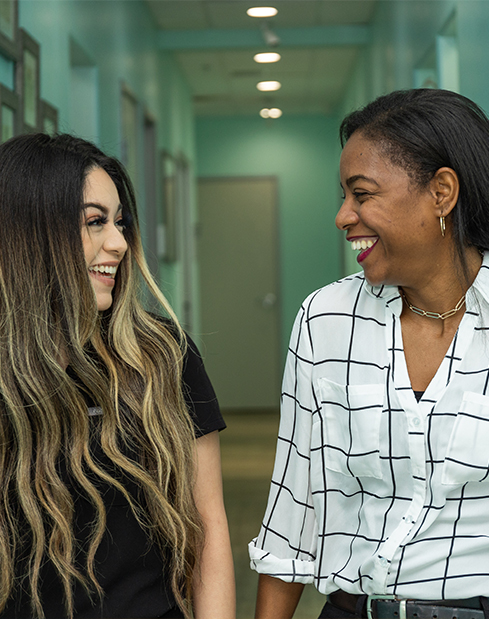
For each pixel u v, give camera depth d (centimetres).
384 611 128
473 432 124
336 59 778
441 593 125
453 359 127
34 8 353
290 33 711
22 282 132
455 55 406
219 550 142
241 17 684
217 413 146
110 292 141
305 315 142
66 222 132
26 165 132
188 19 688
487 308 127
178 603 134
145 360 139
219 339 989
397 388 129
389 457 129
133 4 601
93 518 130
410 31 487
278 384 984
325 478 139
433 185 121
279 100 930
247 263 990
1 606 127
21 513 129
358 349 135
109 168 142
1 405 130
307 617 288
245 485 512
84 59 468
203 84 867
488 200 122
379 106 126
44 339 131
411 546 126
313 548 146
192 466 139
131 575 132
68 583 125
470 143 121
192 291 898
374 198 122
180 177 845
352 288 138
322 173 988
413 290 130
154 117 674
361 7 655
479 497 125
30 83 333
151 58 672
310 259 987
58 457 130
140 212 610
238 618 279
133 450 134
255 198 991
